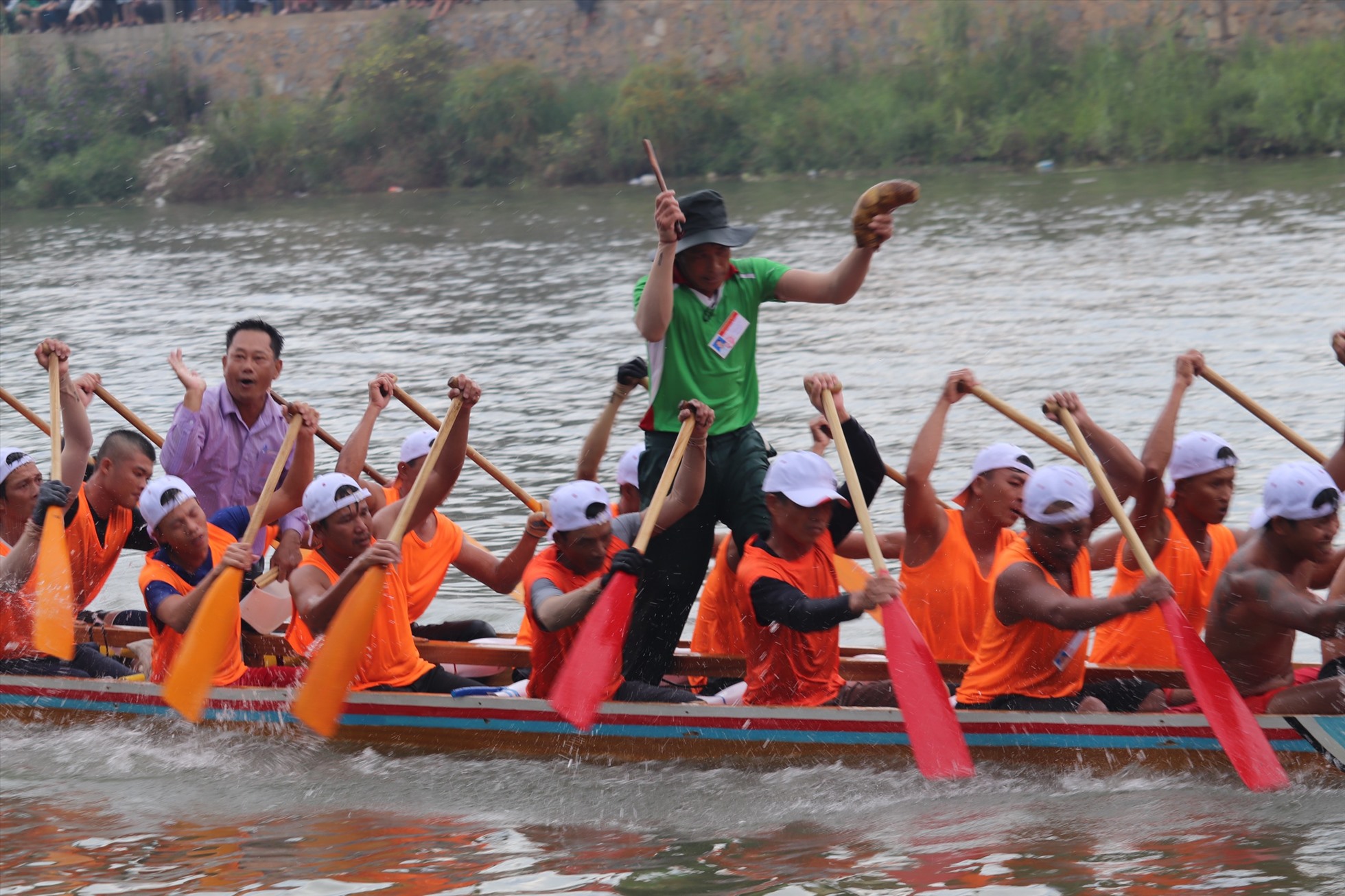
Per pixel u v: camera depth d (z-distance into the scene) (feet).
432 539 54.70
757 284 49.80
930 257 177.68
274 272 203.92
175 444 60.08
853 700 48.85
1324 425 84.99
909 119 288.51
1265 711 44.09
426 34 341.21
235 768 49.37
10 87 365.81
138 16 372.58
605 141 312.91
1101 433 49.21
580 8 328.29
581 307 154.51
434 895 37.40
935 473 80.69
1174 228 182.60
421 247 223.30
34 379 125.59
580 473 56.95
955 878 37.24
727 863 39.14
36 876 39.70
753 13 315.58
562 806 44.75
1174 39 280.72
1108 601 42.96
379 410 59.11
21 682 54.60
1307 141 254.68
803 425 95.61
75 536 56.59
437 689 51.78
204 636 49.08
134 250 244.83
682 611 50.75
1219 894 35.42
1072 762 45.11
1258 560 43.37
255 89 354.74
